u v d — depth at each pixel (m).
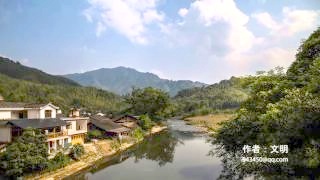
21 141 36.09
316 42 24.19
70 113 57.19
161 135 87.25
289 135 18.12
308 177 17.64
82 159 46.66
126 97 125.00
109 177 38.94
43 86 180.50
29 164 34.44
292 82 23.19
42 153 37.16
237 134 26.42
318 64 19.64
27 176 34.50
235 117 28.59
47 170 37.47
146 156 54.12
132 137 73.69
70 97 179.12
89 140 59.38
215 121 127.06
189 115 181.75
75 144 48.41
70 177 38.38
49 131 45.69
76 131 52.84
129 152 58.50
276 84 25.33
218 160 48.06
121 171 42.38
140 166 45.59
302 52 25.30
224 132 28.56
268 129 20.48
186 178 37.41
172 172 41.00
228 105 196.38
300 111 17.39
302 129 17.77
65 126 49.12
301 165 17.45
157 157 52.91
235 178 27.45
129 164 47.22
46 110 49.22
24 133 37.06
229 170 29.84
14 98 97.75
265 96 24.61
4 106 44.62
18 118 46.62
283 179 18.27
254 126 24.39
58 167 39.75
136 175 39.78
